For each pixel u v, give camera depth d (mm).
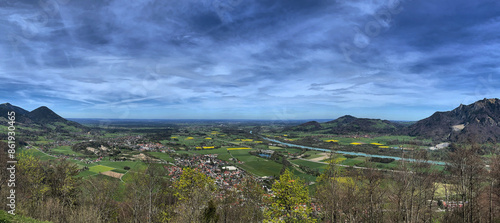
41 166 45188
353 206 34438
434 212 40312
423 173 32969
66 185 41812
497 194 33250
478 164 34781
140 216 40000
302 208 32250
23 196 37500
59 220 32969
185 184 35562
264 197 40656
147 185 43688
